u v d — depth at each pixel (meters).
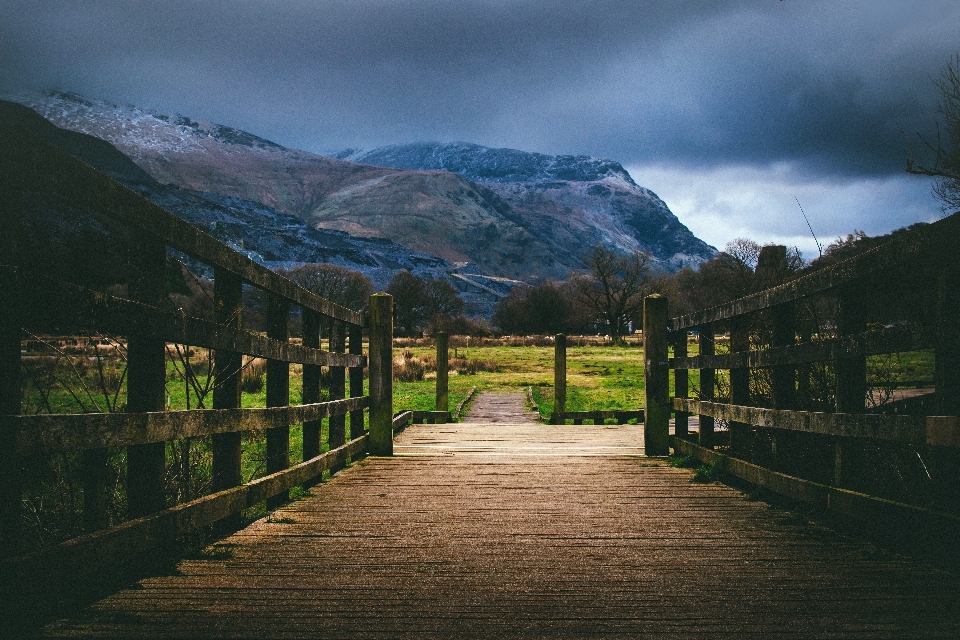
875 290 3.86
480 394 23.00
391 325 7.78
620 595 3.04
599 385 26.98
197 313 3.97
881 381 5.99
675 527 4.31
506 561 3.56
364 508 4.84
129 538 2.95
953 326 2.94
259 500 4.37
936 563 3.35
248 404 14.53
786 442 4.89
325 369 19.88
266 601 2.94
